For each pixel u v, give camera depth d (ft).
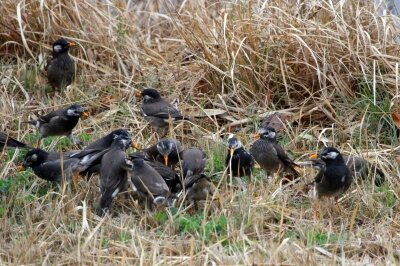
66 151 45.62
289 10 52.01
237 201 40.24
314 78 49.73
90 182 41.96
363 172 43.16
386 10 52.21
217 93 50.85
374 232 38.42
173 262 34.47
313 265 34.01
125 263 34.35
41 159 41.86
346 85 49.16
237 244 35.86
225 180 42.37
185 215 39.11
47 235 36.94
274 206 39.63
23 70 53.06
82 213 38.52
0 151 44.24
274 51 50.19
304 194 42.50
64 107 48.70
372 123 47.55
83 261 34.42
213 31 52.13
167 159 43.27
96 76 53.52
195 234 37.11
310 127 48.16
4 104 49.70
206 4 56.54
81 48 54.85
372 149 45.83
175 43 56.54
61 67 52.01
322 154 40.27
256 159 44.09
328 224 39.50
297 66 50.11
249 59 49.75
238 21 51.08
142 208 40.42
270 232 37.99
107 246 36.17
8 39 55.26
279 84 49.90
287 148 46.52
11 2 55.21
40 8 53.98
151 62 54.44
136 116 49.83
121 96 51.47
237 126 48.55
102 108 50.67
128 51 54.80
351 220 38.58
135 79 53.21
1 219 37.88
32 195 40.73
